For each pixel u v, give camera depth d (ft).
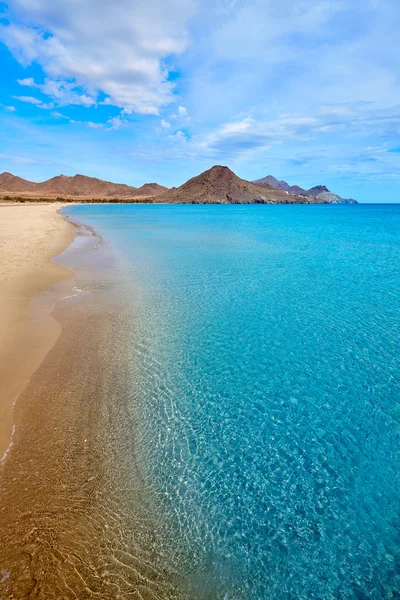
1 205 283.59
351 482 14.80
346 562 11.51
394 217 246.06
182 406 19.60
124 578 10.45
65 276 46.57
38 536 11.53
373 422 18.84
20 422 17.15
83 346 26.11
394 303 38.68
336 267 57.82
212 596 10.24
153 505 13.12
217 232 117.60
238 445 16.78
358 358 25.99
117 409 18.76
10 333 27.22
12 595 9.70
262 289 43.80
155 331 29.84
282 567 11.24
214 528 12.41
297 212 340.80
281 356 26.08
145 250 73.41
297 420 18.86
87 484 13.80
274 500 13.76
